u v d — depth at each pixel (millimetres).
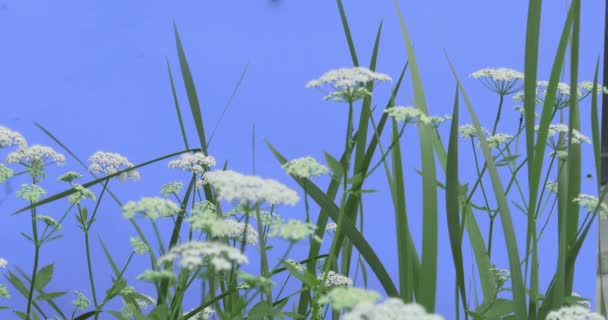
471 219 3361
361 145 3270
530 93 3215
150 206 3037
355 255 4594
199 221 3029
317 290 3121
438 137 3406
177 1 4672
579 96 3398
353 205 3254
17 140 3342
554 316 3129
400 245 3199
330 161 3115
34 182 3350
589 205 3328
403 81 4840
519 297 3182
